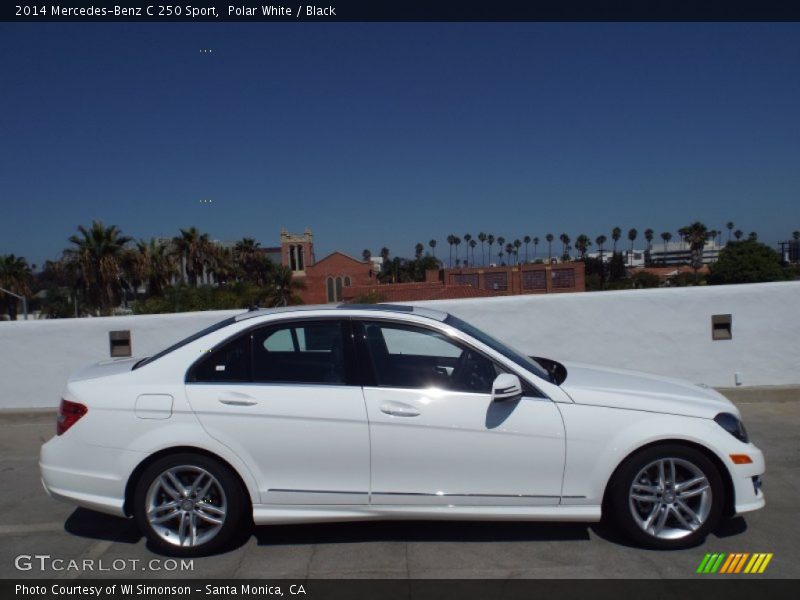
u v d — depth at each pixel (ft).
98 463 13.15
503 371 13.55
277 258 278.87
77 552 13.73
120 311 139.85
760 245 176.04
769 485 16.76
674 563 12.59
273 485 13.05
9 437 23.52
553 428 12.91
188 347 13.84
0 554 13.70
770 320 25.71
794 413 23.59
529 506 13.03
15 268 176.24
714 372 25.98
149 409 13.14
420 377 13.64
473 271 201.87
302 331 13.82
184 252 181.16
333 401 13.08
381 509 13.05
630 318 26.09
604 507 14.24
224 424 12.98
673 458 12.94
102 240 153.58
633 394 13.46
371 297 131.13
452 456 12.93
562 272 195.42
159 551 13.61
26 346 25.96
